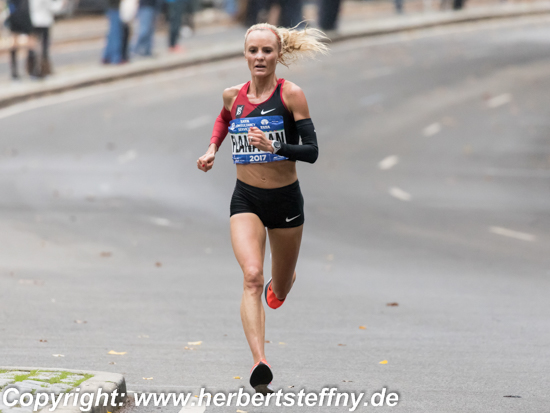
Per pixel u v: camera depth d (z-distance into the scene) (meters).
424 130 98.69
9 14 104.00
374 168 80.94
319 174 77.38
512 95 119.44
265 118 21.17
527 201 68.94
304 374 23.47
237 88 21.61
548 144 94.38
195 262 44.34
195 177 72.75
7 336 27.45
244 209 21.50
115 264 43.00
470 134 97.81
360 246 50.44
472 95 118.56
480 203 67.44
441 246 50.94
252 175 21.31
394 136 95.31
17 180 68.50
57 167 74.19
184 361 24.69
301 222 21.81
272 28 21.42
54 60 123.31
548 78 131.12
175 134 88.81
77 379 20.17
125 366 23.94
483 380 22.84
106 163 76.56
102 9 161.38
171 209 60.50
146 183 69.44
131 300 34.16
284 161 21.20
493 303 34.88
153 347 26.39
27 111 95.50
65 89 105.19
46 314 31.06
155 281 38.72
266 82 21.39
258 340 19.86
